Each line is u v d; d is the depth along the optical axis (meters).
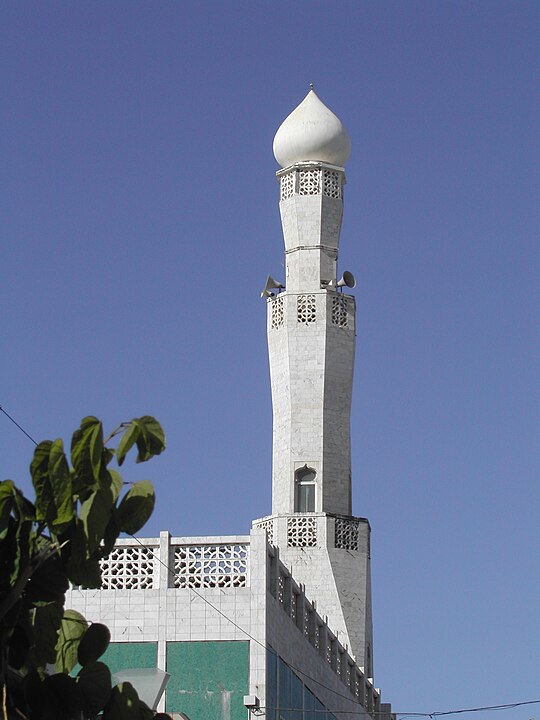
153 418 16.91
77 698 17.25
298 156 75.31
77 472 16.30
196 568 40.28
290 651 43.56
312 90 77.69
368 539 69.81
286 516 68.94
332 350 71.81
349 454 71.50
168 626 39.59
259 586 39.91
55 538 16.69
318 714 48.69
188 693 39.03
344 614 67.38
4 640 16.81
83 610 39.78
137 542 40.31
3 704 16.27
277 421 72.06
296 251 73.81
